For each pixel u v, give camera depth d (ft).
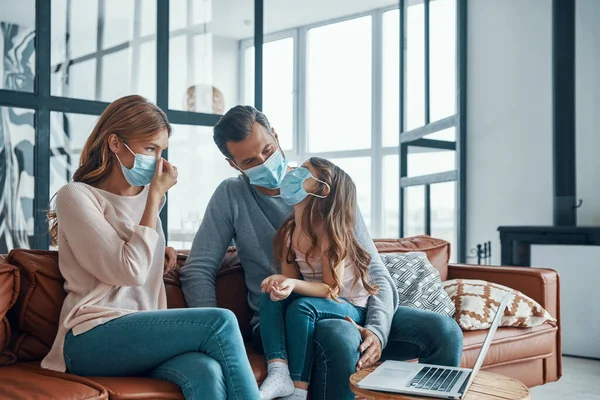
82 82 12.49
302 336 6.07
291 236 6.83
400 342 6.79
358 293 6.79
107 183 6.01
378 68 21.12
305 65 23.04
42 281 6.05
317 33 22.82
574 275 13.24
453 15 16.94
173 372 5.26
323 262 6.59
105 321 5.49
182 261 7.46
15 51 11.69
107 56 12.80
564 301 13.39
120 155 5.88
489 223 16.37
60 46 12.21
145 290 6.03
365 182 21.74
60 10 12.19
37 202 11.85
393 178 20.94
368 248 7.01
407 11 17.80
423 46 16.98
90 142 5.99
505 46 16.17
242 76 14.55
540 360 8.90
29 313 6.01
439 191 17.03
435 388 4.88
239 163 6.95
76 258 5.56
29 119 11.84
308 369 6.04
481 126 16.56
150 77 13.37
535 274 9.09
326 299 6.43
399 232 18.24
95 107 12.57
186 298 6.98
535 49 15.65
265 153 6.90
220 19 14.23
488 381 5.21
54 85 12.14
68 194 5.60
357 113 21.83
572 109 13.83
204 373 5.11
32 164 11.87
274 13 21.52
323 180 6.67
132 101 5.97
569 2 13.76
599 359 13.05
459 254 16.57
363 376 5.39
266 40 24.21
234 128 6.73
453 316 8.27
